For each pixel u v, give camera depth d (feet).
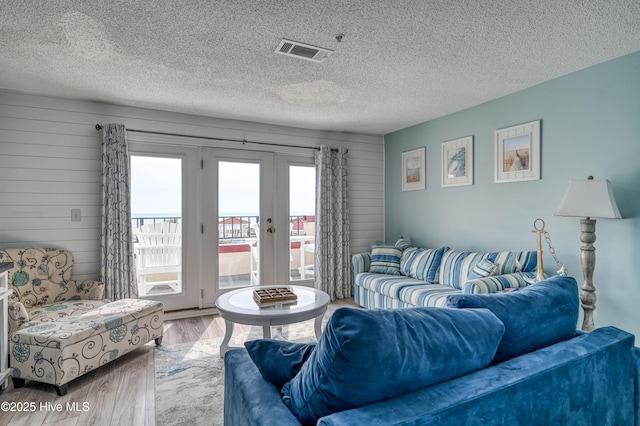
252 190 14.40
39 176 11.04
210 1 6.31
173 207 13.08
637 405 4.61
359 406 2.89
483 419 3.05
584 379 3.91
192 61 8.79
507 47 8.06
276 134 14.80
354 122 14.55
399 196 15.99
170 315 12.69
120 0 6.28
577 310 4.73
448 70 9.36
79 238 11.53
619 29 7.25
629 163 8.39
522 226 10.83
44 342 7.35
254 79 9.95
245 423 3.42
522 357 3.78
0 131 10.60
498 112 11.57
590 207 7.91
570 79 9.57
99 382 7.93
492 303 4.06
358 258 14.11
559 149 9.84
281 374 3.83
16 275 9.64
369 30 7.32
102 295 10.52
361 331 2.90
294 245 15.34
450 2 6.33
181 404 7.02
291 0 6.29
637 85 8.26
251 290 10.33
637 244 8.29
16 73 9.44
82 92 10.87
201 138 13.37
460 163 12.91
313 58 8.63
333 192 15.55
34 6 6.44
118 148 11.71
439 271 11.87
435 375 3.15
